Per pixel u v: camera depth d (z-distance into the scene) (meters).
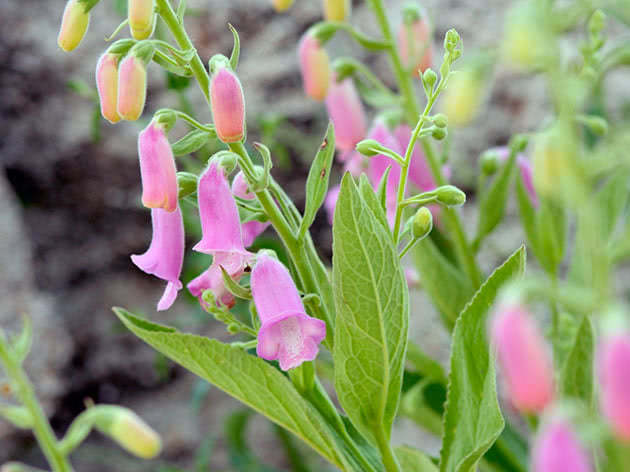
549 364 0.28
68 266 1.02
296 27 0.93
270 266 0.42
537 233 0.60
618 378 0.26
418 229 0.43
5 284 0.94
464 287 0.64
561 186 0.30
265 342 0.41
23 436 0.95
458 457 0.44
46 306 0.97
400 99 0.63
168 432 1.01
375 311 0.41
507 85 0.87
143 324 0.44
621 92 0.82
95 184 1.00
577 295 0.29
